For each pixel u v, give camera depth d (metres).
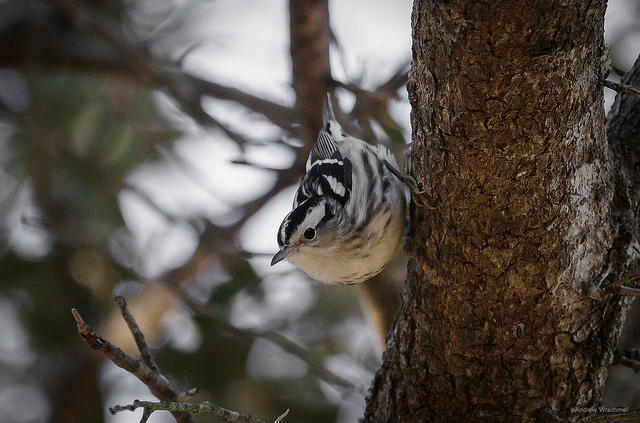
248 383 12.84
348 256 9.66
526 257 7.16
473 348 7.70
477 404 7.86
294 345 11.51
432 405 8.04
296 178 12.09
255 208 13.19
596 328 7.58
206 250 12.96
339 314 13.97
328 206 9.55
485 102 6.50
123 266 12.10
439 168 7.18
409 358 8.11
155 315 13.55
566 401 7.69
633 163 7.73
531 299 7.34
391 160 9.51
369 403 8.62
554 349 7.54
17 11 13.10
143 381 7.19
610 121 8.30
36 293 13.64
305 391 12.91
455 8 6.11
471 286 7.45
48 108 14.21
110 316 13.74
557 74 6.30
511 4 5.93
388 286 11.86
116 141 14.45
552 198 6.91
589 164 7.02
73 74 13.57
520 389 7.70
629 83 8.44
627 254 7.37
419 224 7.80
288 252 9.62
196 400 12.63
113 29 12.41
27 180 14.06
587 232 7.20
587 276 7.34
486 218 7.09
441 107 6.79
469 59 6.33
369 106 11.68
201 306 11.62
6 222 13.89
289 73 10.68
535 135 6.57
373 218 9.37
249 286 13.36
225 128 11.38
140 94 14.38
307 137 11.40
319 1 9.85
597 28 6.32
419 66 6.84
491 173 6.85
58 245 13.45
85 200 14.21
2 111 13.84
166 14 14.77
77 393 13.49
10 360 13.77
